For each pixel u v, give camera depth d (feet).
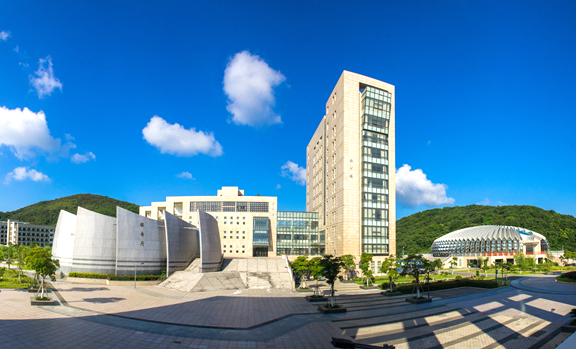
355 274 281.13
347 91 307.58
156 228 241.14
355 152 301.84
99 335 95.81
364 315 131.95
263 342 95.20
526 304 156.56
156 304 144.15
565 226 638.94
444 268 437.58
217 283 204.54
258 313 130.93
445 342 97.25
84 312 123.75
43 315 116.57
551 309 144.05
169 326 108.88
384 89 322.14
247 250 346.13
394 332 107.65
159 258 239.09
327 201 345.10
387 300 166.81
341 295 182.80
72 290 178.40
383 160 305.73
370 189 296.71
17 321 106.93
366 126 301.84
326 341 96.84
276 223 365.81
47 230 636.48
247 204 365.81
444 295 184.75
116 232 227.40
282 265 258.78
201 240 227.81
